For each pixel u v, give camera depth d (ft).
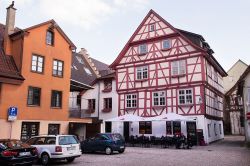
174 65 97.25
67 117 77.87
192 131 89.25
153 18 104.94
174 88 95.40
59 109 76.02
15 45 71.05
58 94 76.89
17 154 37.73
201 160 49.47
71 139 47.03
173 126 93.45
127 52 110.32
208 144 87.66
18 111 65.67
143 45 106.32
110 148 60.44
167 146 82.38
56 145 44.52
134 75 106.32
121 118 88.94
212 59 100.83
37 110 70.13
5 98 63.57
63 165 44.37
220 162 46.65
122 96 107.96
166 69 98.63
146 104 100.94
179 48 96.94
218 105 113.29
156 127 96.89
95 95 116.57
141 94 102.94
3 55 69.05
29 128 68.23
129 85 106.73
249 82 80.02
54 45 77.20
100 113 113.39
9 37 71.97
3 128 62.28
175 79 95.66
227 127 159.22
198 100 89.56
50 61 75.41
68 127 77.77
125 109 106.01
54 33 77.61
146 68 103.96
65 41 80.94
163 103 97.40
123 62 110.42
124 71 109.40
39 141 46.62
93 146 62.49
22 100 67.00
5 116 63.00
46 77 73.61
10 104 64.34
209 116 94.02
